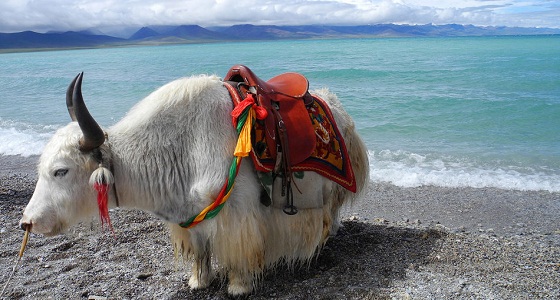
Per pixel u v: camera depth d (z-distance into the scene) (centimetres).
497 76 1864
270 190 268
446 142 842
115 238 381
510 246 361
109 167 247
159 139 255
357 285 289
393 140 866
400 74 2012
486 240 369
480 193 576
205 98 259
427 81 1773
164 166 255
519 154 755
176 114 257
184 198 258
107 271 327
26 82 2156
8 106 1412
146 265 337
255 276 292
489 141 845
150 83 1908
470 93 1407
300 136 272
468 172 662
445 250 342
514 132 913
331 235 372
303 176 280
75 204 247
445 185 608
